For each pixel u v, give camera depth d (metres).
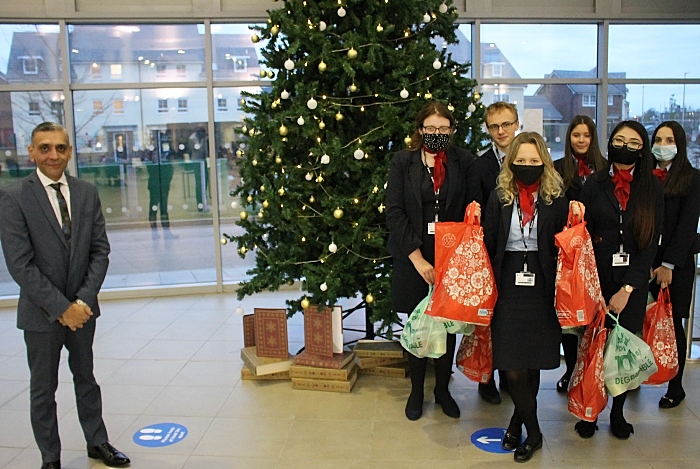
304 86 3.60
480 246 2.79
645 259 2.84
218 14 6.15
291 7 3.71
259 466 2.84
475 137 3.90
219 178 6.59
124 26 6.25
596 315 2.88
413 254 3.13
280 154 3.68
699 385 3.68
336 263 3.63
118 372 4.11
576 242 2.65
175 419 3.36
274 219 3.77
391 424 3.25
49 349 2.63
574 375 2.97
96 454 2.90
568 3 6.38
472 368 3.22
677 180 3.14
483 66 6.58
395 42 3.85
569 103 6.74
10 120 6.20
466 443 3.03
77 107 6.31
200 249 6.69
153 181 6.53
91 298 2.66
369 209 3.60
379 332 3.73
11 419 3.40
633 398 3.52
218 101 6.50
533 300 2.76
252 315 4.16
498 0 6.34
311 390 3.75
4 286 6.36
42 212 2.59
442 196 3.16
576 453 2.89
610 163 2.92
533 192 2.79
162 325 5.29
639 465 2.78
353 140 3.67
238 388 3.80
